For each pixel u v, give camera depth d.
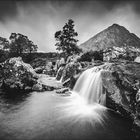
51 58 68.56
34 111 12.23
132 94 10.03
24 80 22.25
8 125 9.47
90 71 18.86
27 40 72.50
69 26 47.47
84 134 8.29
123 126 9.19
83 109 12.78
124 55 31.22
